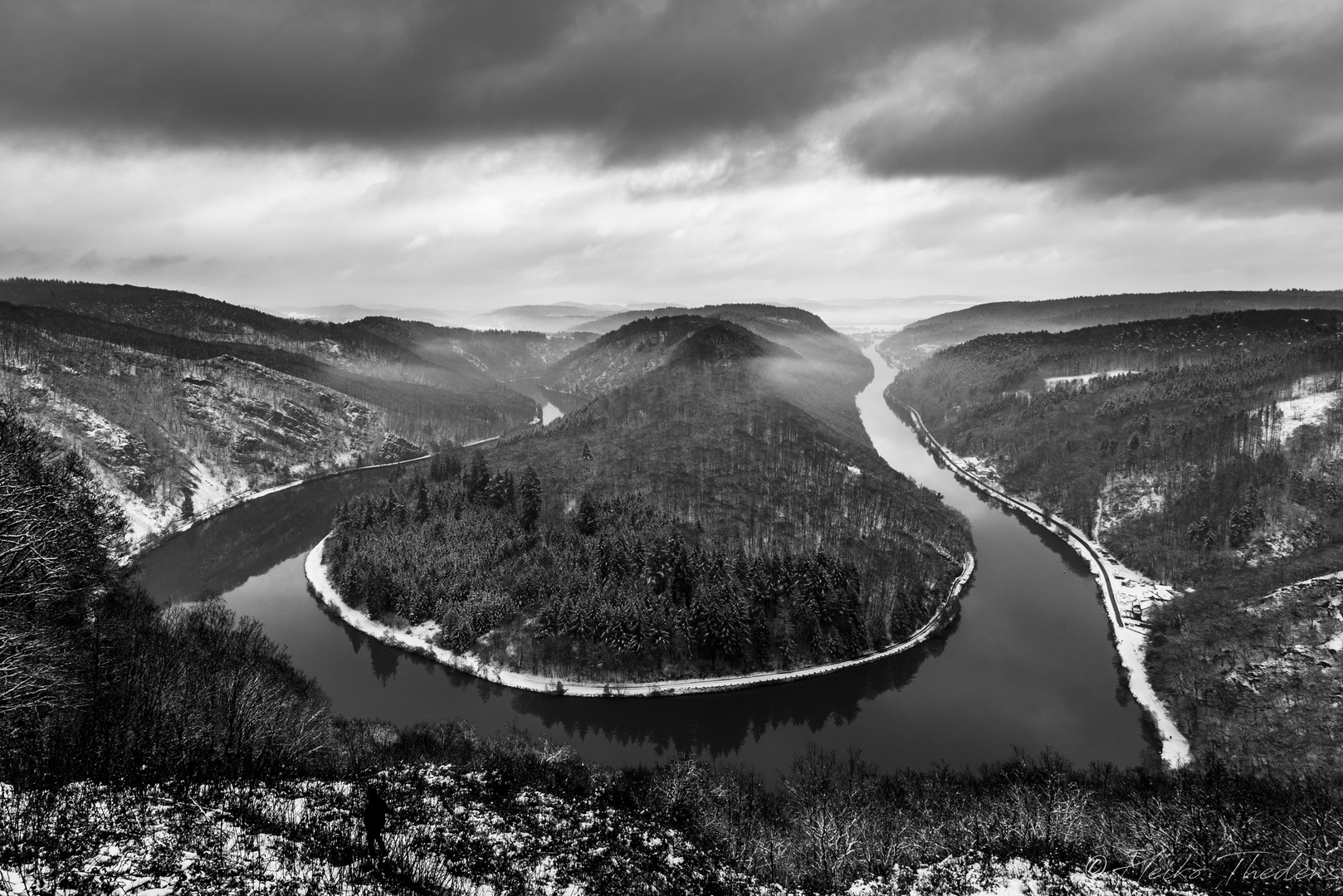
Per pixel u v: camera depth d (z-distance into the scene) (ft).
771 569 433.07
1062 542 612.29
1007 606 488.44
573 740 336.08
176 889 93.15
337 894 101.91
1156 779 260.62
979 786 247.50
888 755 328.08
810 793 229.04
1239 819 179.73
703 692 370.53
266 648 320.70
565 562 447.01
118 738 151.02
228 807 127.44
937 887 154.71
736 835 188.24
